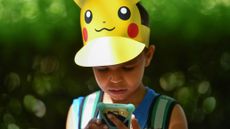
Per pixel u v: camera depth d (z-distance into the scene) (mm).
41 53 5246
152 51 3227
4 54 5273
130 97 3160
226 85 5457
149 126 3115
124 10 3098
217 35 5145
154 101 3152
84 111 3248
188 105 5496
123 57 3018
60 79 5434
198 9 5078
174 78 5418
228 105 5508
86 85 5426
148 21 3193
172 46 5180
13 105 5629
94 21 3127
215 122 5551
